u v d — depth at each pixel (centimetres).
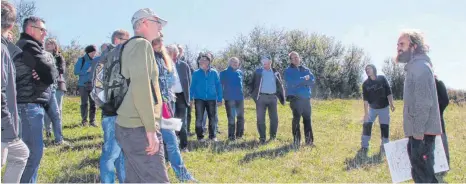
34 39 445
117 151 470
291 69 902
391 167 456
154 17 348
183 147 770
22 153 382
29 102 434
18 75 427
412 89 429
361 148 857
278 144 887
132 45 320
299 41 3609
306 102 895
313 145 883
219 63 3506
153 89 327
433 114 427
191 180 571
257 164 694
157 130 334
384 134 840
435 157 467
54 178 559
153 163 328
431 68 429
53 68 452
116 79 329
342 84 3591
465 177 642
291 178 614
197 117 893
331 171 668
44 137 846
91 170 605
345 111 1817
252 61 3547
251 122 1296
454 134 1123
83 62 1018
